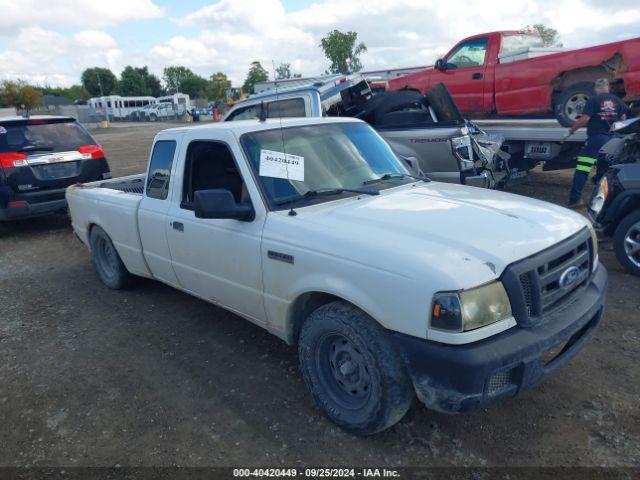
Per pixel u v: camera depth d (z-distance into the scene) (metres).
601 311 3.15
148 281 5.89
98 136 32.22
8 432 3.34
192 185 4.12
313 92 8.11
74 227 6.10
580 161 7.53
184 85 107.94
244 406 3.44
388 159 4.23
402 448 2.95
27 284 6.15
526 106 9.45
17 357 4.32
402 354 2.64
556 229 3.01
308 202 3.49
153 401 3.57
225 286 3.81
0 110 38.72
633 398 3.26
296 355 4.05
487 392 2.52
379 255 2.72
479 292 2.51
